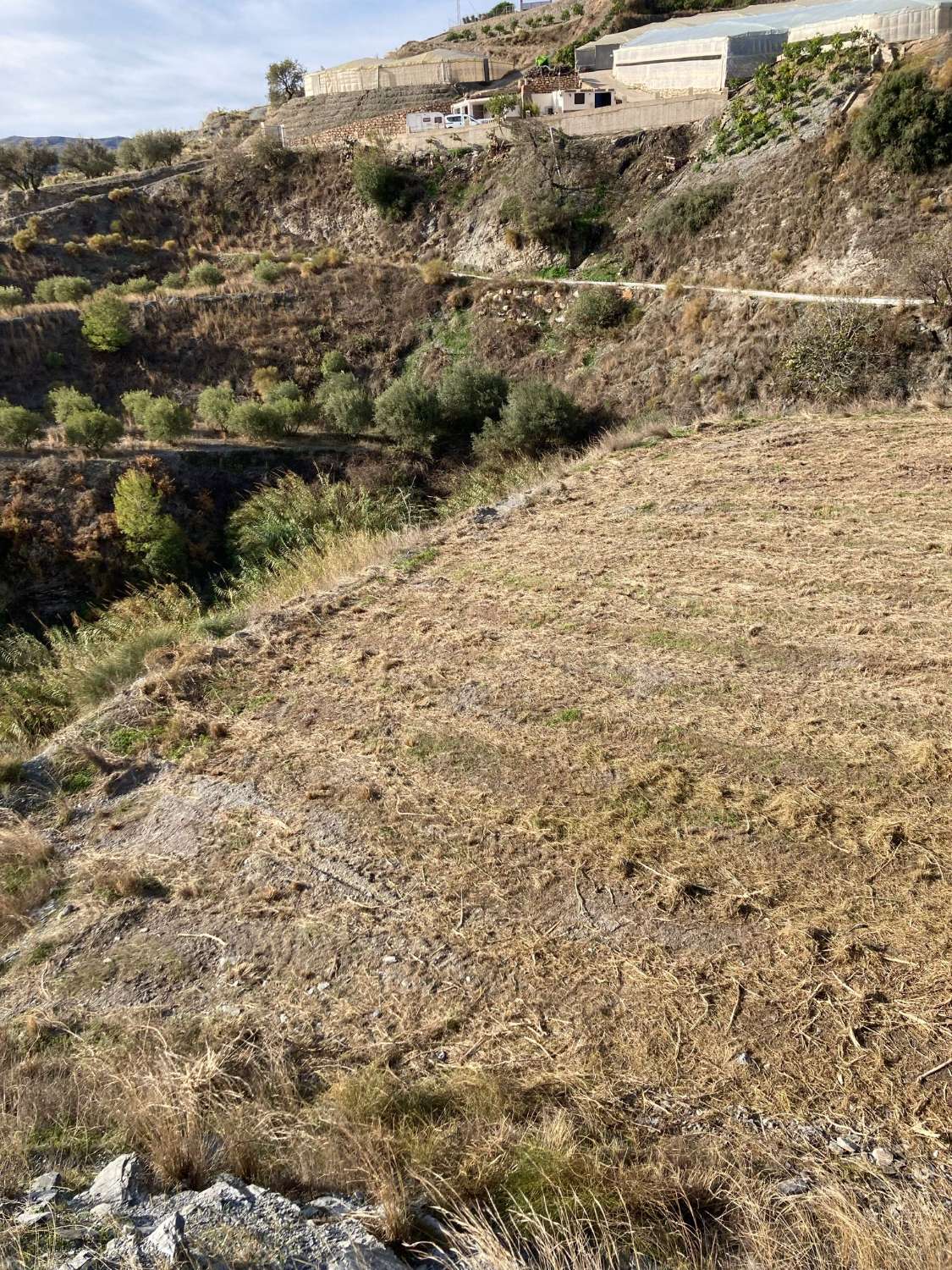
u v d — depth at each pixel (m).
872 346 14.27
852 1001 2.98
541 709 5.03
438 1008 3.15
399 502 14.41
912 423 9.48
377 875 3.84
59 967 3.55
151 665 6.18
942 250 14.89
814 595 5.99
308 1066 2.98
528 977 3.23
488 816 4.15
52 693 7.04
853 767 4.18
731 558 6.73
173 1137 2.50
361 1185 2.45
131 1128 2.63
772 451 9.12
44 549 16.70
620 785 4.26
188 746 5.15
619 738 4.65
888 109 17.56
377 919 3.60
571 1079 2.80
